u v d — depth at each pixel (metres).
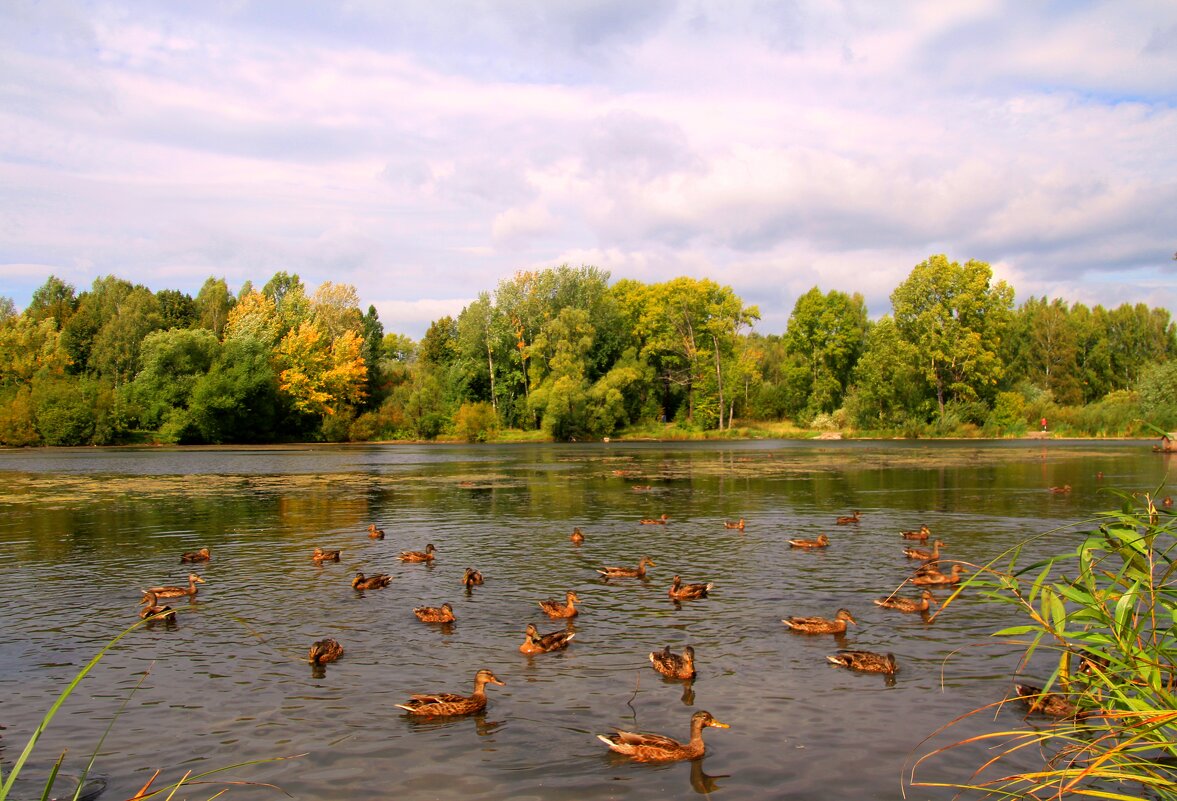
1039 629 11.35
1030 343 135.75
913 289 105.12
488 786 11.39
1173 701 9.80
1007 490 46.19
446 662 16.64
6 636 18.48
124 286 131.12
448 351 136.38
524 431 119.81
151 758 12.30
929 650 17.16
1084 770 9.67
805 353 126.69
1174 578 15.35
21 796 11.09
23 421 98.06
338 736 13.06
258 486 52.03
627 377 116.06
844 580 23.78
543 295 124.75
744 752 12.41
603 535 32.28
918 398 108.88
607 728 13.36
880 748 12.50
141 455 84.19
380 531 32.03
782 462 69.81
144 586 23.61
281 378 112.62
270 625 19.39
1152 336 138.88
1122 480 51.00
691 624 19.33
